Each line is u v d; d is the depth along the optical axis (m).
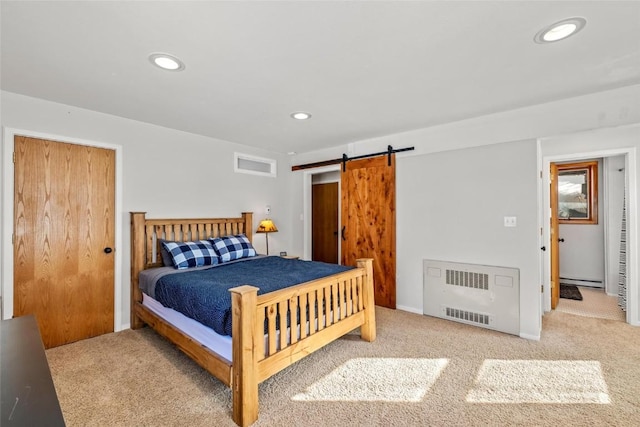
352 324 2.71
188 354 2.27
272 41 1.77
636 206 3.23
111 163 3.12
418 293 3.69
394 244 3.86
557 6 1.47
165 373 2.31
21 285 2.60
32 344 1.20
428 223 3.59
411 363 2.45
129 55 1.92
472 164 3.25
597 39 1.75
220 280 2.52
